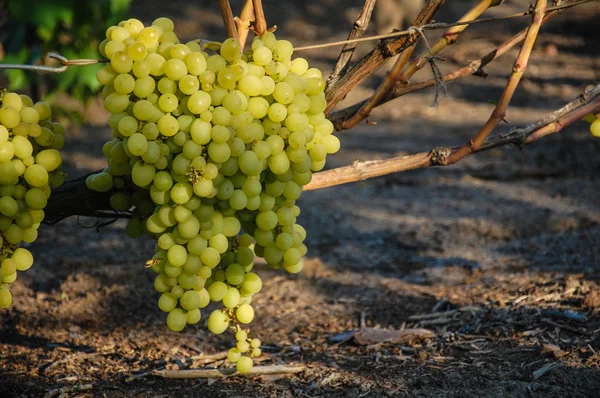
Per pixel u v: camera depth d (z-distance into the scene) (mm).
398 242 6324
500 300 4832
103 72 2545
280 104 2621
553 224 6535
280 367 3934
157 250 2811
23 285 5371
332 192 7828
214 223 2680
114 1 7605
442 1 3000
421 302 5008
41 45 7566
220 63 2551
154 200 2613
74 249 6168
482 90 12141
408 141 9555
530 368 3867
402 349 4227
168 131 2477
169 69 2477
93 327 4672
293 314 4887
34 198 2658
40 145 2734
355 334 4387
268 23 17500
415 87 3303
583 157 8570
